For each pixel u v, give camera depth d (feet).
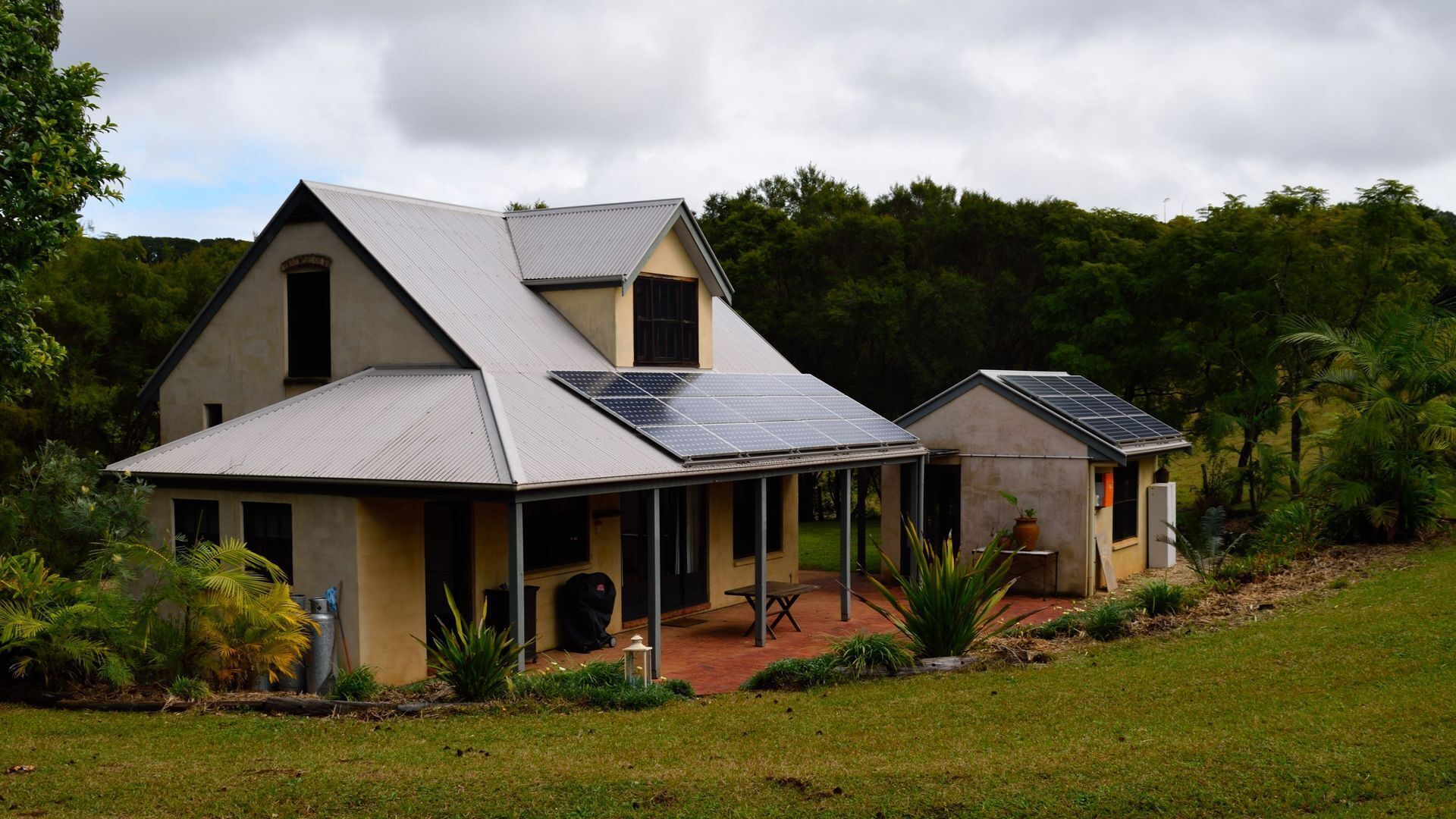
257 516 48.83
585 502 58.80
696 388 63.21
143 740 33.19
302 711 36.91
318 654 44.73
